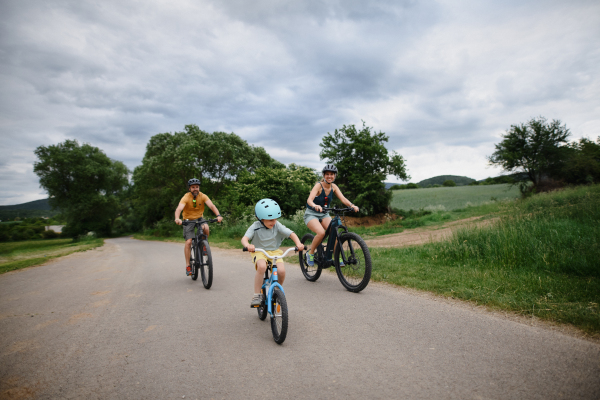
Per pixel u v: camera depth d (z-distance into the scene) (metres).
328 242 5.13
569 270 4.82
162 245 19.31
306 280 5.66
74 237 52.84
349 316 3.65
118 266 8.53
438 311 3.66
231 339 3.18
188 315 3.96
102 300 4.79
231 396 2.19
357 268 4.80
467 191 43.88
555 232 6.14
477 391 2.11
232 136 36.56
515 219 8.04
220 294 4.92
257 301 3.50
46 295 5.24
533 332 2.95
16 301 4.91
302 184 21.81
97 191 54.56
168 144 36.97
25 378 2.52
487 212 17.69
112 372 2.58
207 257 5.21
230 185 33.94
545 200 12.99
